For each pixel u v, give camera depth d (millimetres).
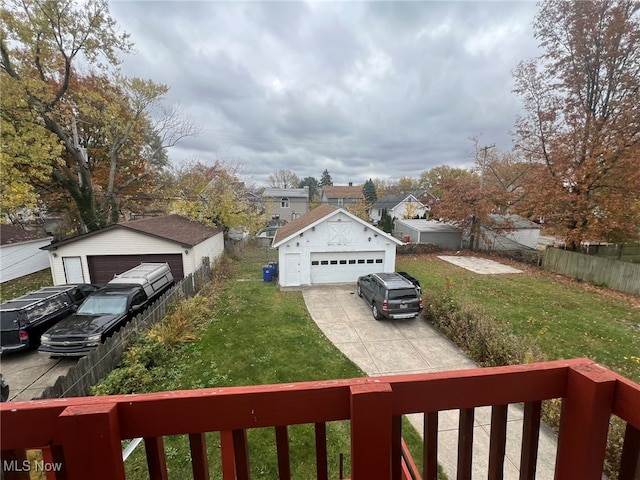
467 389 1203
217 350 7555
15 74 11898
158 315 8703
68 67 13336
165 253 13125
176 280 13312
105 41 13703
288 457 1173
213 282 13406
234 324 9188
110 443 979
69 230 18516
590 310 10344
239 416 1099
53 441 978
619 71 13664
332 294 12328
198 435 1112
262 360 7082
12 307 7484
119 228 12648
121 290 8578
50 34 12219
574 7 13805
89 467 980
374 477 1102
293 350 7570
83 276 12734
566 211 15570
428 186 54531
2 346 7141
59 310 8539
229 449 1140
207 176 24641
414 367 6910
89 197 15578
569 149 15117
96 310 7863
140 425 1055
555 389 1256
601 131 13953
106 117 15164
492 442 1296
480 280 14109
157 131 18531
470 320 7961
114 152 16844
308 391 1119
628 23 12859
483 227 21594
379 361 7141
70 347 6930
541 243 26828
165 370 6656
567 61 14641
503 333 7184
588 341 8031
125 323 7902
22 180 11695
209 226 18422
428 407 1188
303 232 13281
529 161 17234
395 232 27500
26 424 978
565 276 15062
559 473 1285
